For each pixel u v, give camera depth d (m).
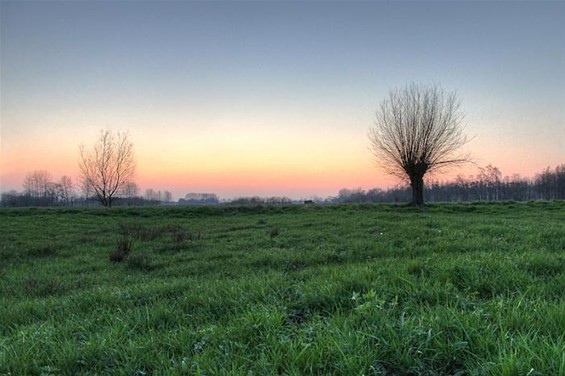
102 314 5.38
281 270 8.51
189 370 3.36
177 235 15.20
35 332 4.56
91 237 16.61
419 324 3.73
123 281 8.62
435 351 3.37
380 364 3.33
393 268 6.28
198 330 4.34
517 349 3.12
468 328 3.61
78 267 10.68
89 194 43.72
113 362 3.72
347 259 9.56
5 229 19.53
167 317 5.02
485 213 26.50
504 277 5.42
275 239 13.97
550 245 9.57
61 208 30.02
